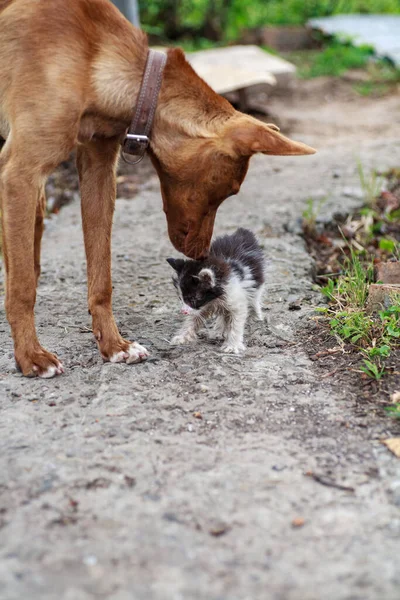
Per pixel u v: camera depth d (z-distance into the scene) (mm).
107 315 1977
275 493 1661
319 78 5137
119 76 1885
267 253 2398
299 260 2373
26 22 1854
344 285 2174
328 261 2453
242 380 1914
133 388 1893
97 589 1519
